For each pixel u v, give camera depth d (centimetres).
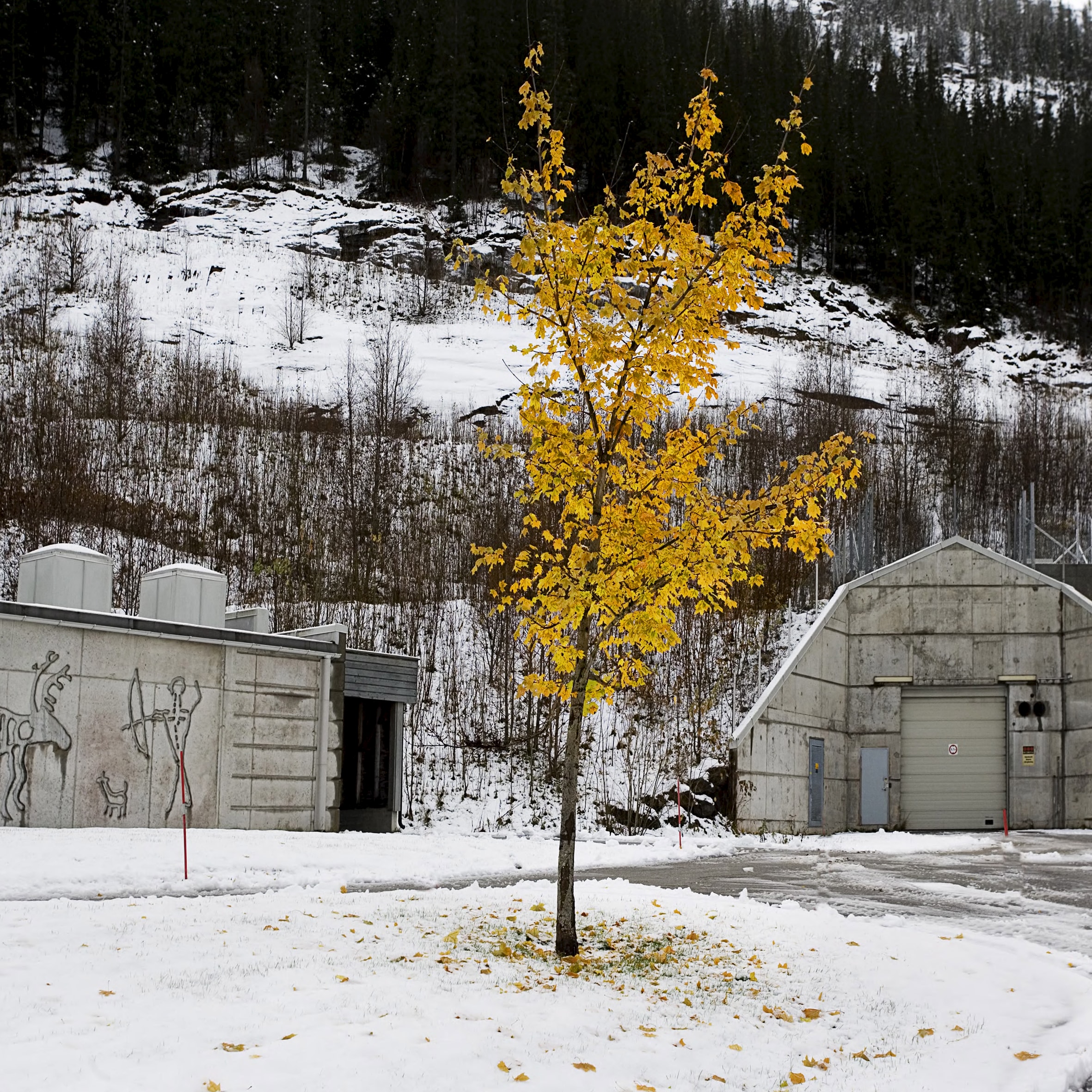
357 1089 636
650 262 1137
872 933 1309
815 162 10875
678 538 1129
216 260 8569
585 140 9425
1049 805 3403
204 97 10475
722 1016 906
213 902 1336
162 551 4497
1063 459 5988
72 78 10256
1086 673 3369
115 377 5981
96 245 8419
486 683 3756
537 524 1198
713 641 3825
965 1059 824
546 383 1165
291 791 2750
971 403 7325
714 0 12706
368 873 1927
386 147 10325
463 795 3272
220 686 2645
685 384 1159
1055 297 10700
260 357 7112
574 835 1120
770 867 2208
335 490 5131
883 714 3559
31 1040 698
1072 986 1070
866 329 9712
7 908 1231
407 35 11156
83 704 2400
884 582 3606
